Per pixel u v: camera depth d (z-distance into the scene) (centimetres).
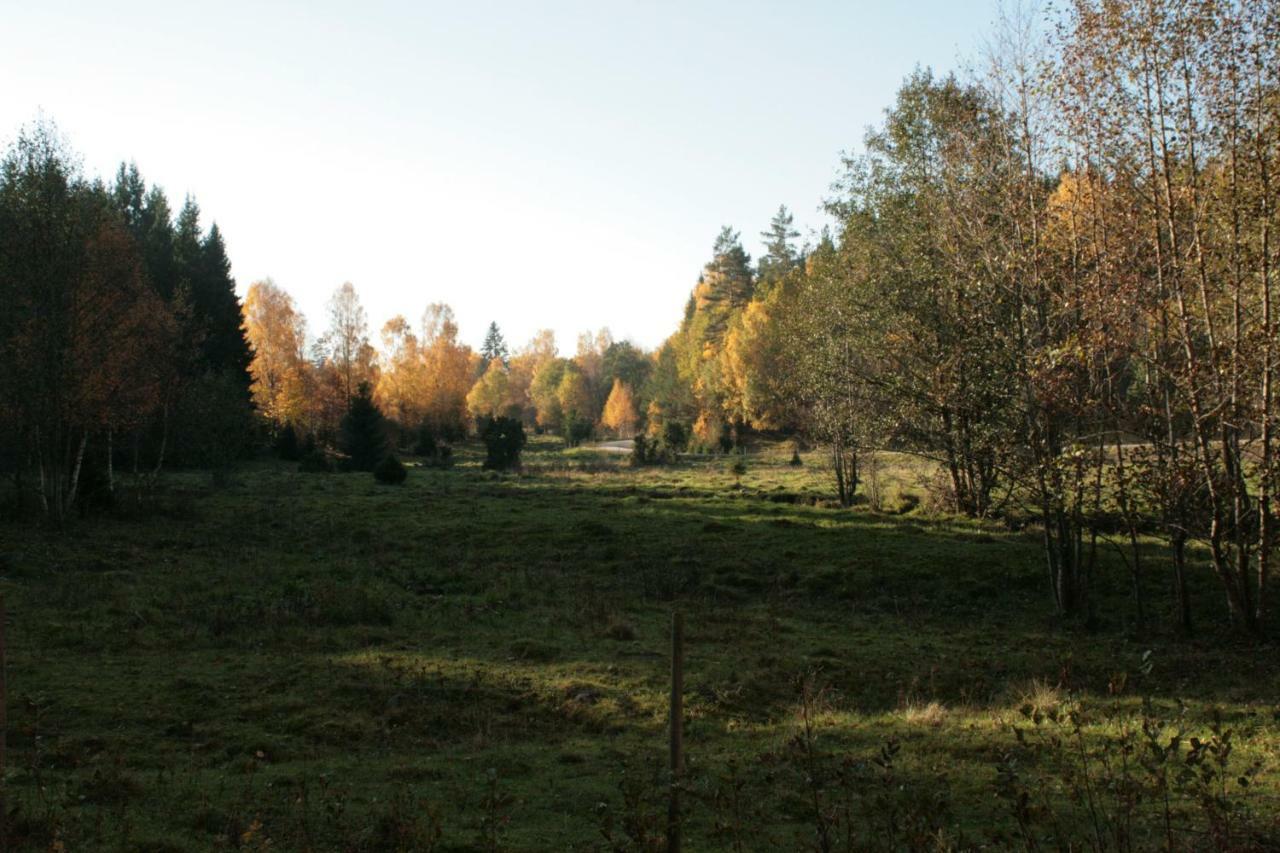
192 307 4881
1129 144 2041
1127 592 2325
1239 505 1952
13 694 1343
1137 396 2183
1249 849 732
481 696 1445
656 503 3869
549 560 2800
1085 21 2041
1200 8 1888
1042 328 2195
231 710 1334
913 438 3155
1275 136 1870
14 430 3403
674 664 727
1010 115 2261
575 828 895
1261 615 1939
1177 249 2034
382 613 1989
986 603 2309
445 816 926
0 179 3381
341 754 1188
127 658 1595
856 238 3375
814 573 2545
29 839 800
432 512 3650
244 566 2564
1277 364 1841
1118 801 723
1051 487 2147
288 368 8069
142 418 3984
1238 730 1247
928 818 694
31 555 2555
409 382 8831
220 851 793
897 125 3275
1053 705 1350
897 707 1455
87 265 3400
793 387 4291
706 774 1074
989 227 2361
